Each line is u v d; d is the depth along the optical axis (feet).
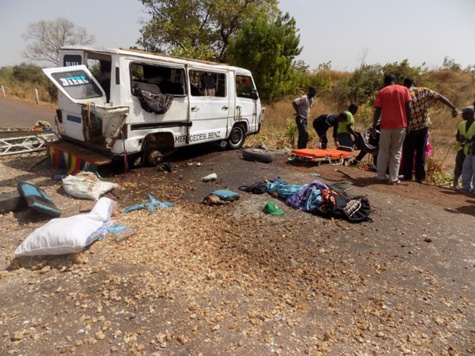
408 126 19.94
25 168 21.93
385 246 13.44
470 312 9.86
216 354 7.90
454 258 12.76
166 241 13.19
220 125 26.76
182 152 28.04
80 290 10.03
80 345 8.02
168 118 22.11
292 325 8.98
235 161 25.58
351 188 19.30
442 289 10.89
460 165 21.50
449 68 84.48
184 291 10.14
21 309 9.20
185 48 54.44
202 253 12.43
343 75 83.35
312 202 16.46
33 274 10.78
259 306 9.67
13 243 12.67
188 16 70.08
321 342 8.43
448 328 9.16
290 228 14.65
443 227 15.19
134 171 21.88
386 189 19.84
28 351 7.80
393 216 16.14
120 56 18.81
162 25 68.69
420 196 18.95
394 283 11.09
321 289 10.61
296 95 63.26
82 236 11.48
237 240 13.51
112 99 19.30
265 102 59.72
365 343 8.49
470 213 16.88
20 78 107.76
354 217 15.49
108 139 19.35
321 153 24.99
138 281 10.52
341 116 26.61
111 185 18.45
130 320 8.88
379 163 21.16
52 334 8.35
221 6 67.05
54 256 11.55
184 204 17.26
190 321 8.91
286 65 61.26
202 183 20.45
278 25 62.39
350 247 13.26
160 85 24.66
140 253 12.19
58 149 21.56
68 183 17.53
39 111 55.67
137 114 20.20
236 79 28.99
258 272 11.39
